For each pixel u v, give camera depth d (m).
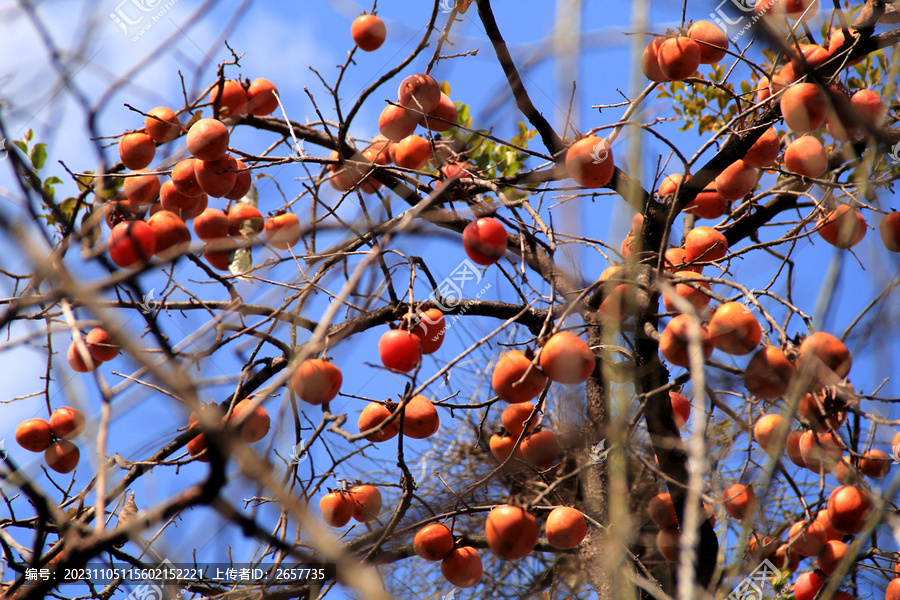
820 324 1.97
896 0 2.30
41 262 1.63
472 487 2.35
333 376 2.26
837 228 2.29
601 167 2.25
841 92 2.30
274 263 2.29
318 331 2.01
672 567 2.36
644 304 2.26
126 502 2.30
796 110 2.27
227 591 2.31
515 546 2.26
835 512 2.21
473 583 2.33
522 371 2.19
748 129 2.30
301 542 2.23
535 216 2.27
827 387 2.14
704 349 2.19
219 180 2.34
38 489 2.12
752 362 2.14
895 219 2.32
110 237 2.26
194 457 2.31
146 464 2.29
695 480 1.90
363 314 2.34
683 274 2.32
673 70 2.31
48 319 2.19
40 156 2.36
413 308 2.32
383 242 2.07
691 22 2.32
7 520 2.36
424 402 2.30
